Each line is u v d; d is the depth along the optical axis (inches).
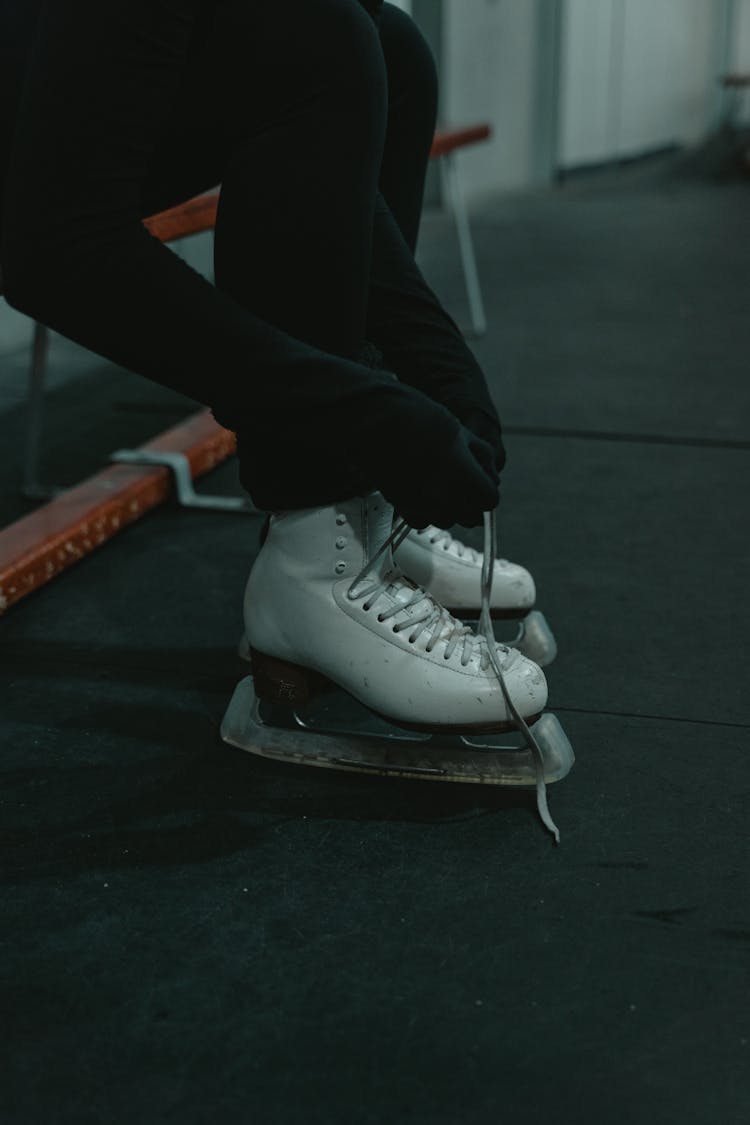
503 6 246.1
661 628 52.1
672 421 86.4
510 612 47.9
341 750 40.1
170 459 69.0
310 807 38.4
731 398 92.7
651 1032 28.6
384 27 42.9
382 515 38.2
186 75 30.0
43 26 27.4
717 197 235.5
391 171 45.8
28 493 69.4
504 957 31.2
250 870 35.0
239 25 29.6
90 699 45.6
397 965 31.0
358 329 34.4
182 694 46.1
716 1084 27.0
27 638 51.2
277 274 32.9
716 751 41.8
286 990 30.0
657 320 122.1
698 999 29.7
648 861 35.4
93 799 38.8
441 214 216.2
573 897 33.7
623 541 62.9
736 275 147.2
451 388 38.2
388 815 37.9
